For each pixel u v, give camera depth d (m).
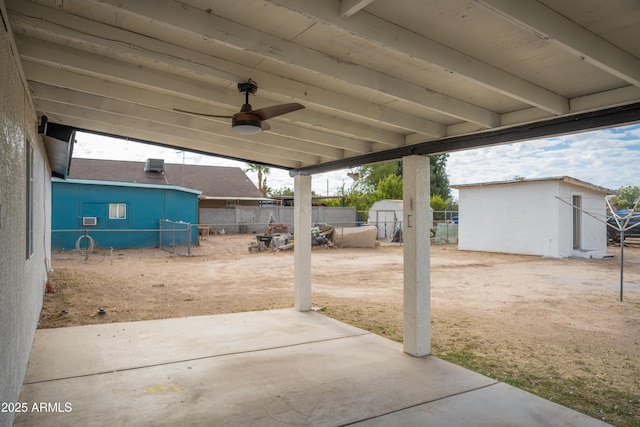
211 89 3.98
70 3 2.71
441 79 3.47
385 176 46.16
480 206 20.03
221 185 34.94
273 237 19.69
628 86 3.24
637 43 2.63
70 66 3.38
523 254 18.28
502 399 3.86
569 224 17.70
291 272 12.73
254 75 3.52
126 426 3.23
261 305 8.08
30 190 4.52
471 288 10.25
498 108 4.02
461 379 4.33
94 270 12.20
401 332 6.24
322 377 4.31
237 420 3.38
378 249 20.67
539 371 4.74
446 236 25.33
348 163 6.17
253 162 7.18
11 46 2.83
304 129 5.32
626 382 4.45
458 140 4.60
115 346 5.17
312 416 3.47
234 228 30.59
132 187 18.84
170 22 2.51
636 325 6.78
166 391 3.89
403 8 2.44
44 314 6.89
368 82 3.33
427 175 5.15
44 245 8.42
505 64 3.05
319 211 32.25
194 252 18.25
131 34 3.00
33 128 4.79
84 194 17.72
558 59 2.93
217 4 2.54
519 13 2.21
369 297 9.09
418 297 5.02
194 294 9.13
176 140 6.31
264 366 4.59
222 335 5.73
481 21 2.53
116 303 7.93
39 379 4.08
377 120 4.21
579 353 5.38
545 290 9.98
